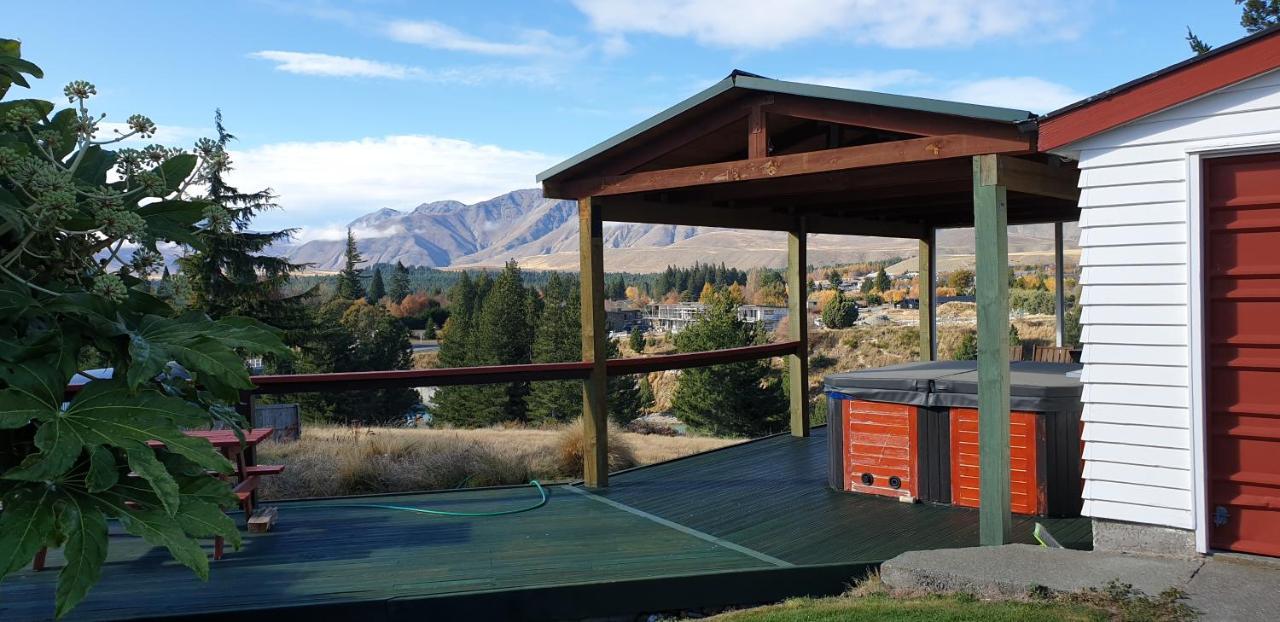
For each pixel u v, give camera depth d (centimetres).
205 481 285
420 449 1048
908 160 530
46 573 478
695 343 3747
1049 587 410
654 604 458
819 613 418
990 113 484
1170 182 450
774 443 912
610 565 490
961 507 627
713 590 467
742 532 567
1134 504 464
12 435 278
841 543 537
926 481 643
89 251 290
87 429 255
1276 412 432
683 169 644
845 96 545
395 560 504
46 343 264
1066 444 595
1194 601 384
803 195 812
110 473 252
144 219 295
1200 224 443
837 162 561
